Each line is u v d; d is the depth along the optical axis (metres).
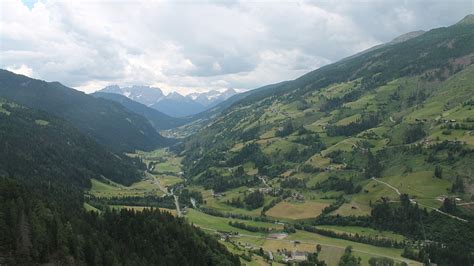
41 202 186.38
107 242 185.50
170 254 199.50
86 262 169.00
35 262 154.25
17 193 182.62
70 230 173.75
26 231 159.88
